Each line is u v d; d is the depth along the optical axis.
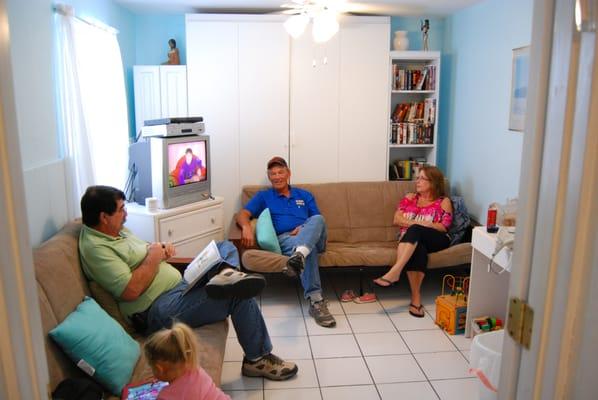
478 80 4.12
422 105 4.59
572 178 0.85
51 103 2.63
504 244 2.53
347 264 3.62
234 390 2.53
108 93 3.48
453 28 4.56
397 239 4.22
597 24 0.80
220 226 3.97
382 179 4.52
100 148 3.34
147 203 3.45
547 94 0.89
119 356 1.98
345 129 4.42
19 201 0.86
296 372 2.66
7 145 0.82
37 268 1.97
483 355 2.04
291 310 3.54
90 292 2.38
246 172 4.43
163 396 1.78
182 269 2.92
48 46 2.60
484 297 3.05
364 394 2.50
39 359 0.92
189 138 3.66
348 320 3.37
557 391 0.89
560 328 0.88
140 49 4.62
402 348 2.97
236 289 2.37
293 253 3.37
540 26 0.90
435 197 3.83
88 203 2.41
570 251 0.86
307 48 4.28
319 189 4.27
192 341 1.83
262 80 4.30
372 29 4.31
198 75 4.27
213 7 4.21
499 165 3.82
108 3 3.78
